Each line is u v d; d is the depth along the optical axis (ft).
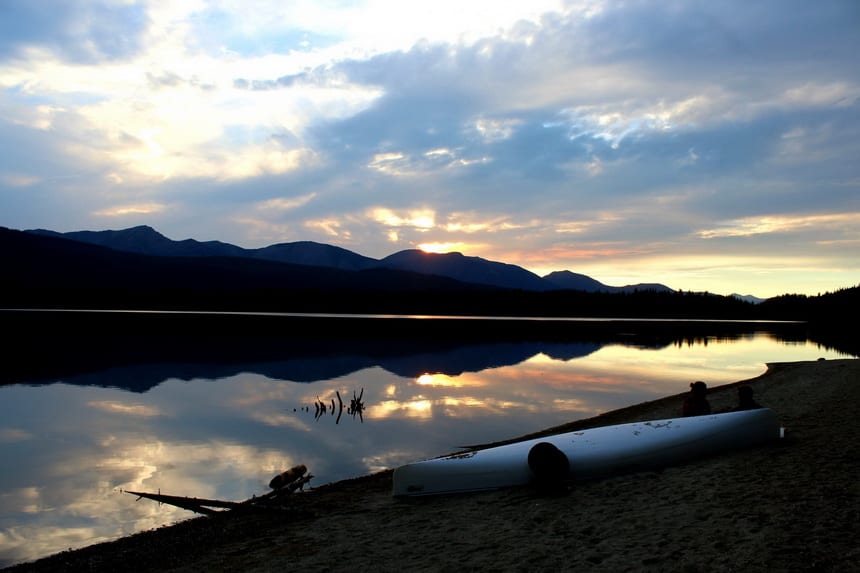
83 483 41.96
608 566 18.48
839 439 34.04
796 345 187.42
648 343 196.54
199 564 22.95
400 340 194.70
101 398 79.66
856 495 22.79
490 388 88.99
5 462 47.65
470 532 23.68
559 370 113.80
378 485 35.17
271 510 30.12
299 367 115.96
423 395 82.23
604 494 27.37
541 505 26.63
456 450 50.44
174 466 46.44
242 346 161.38
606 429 34.96
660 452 32.09
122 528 32.71
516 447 32.86
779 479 26.21
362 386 90.99
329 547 23.43
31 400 77.77
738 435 34.01
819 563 16.78
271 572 21.09
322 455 49.34
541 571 18.70
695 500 24.50
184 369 110.83
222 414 68.59
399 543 23.17
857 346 180.75
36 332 197.67
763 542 18.78
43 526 33.27
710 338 229.45
